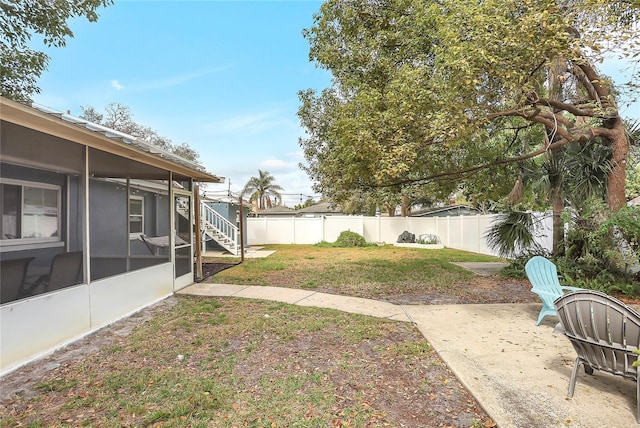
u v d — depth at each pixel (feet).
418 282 26.30
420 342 13.65
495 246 30.48
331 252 50.49
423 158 26.25
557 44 14.62
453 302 20.27
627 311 7.89
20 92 25.05
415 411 8.84
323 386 10.18
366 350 12.92
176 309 18.85
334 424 8.29
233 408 9.01
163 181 22.56
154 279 20.53
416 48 23.80
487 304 19.57
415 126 19.95
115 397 9.61
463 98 16.72
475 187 32.58
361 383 10.36
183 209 25.49
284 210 117.70
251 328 15.40
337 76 27.99
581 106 20.81
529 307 18.81
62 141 14.24
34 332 12.19
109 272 17.01
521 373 10.65
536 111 18.45
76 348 13.34
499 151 28.58
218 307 19.20
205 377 10.77
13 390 10.05
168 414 8.70
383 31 25.02
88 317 14.93
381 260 39.93
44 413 8.86
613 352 8.27
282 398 9.49
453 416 8.60
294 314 17.66
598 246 21.93
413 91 18.80
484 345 13.12
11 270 11.68
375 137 20.83
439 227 63.93
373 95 22.16
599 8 15.11
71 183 15.26
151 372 11.14
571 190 24.38
